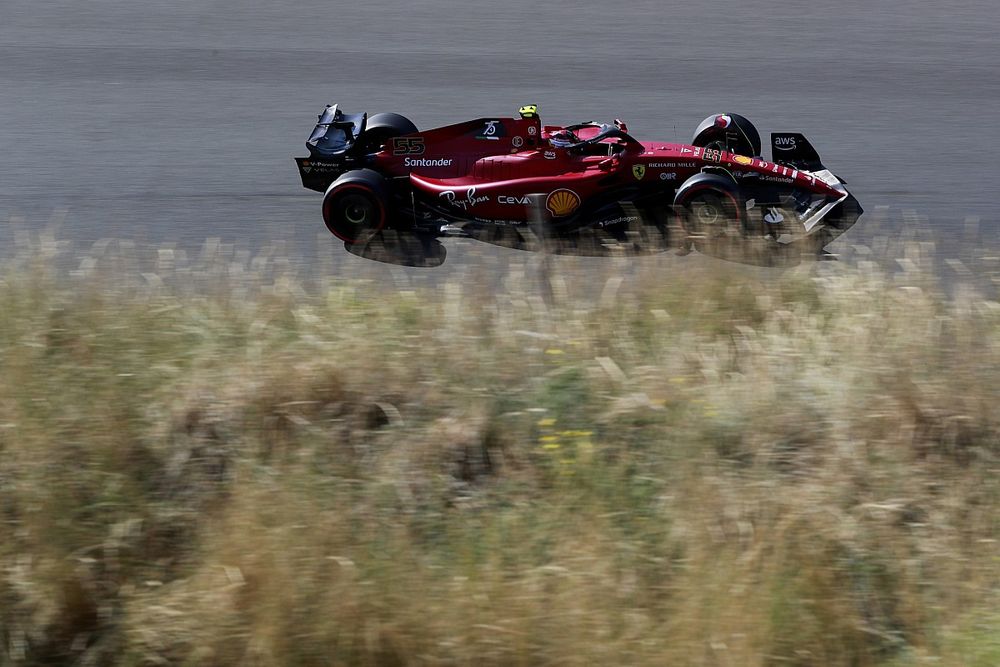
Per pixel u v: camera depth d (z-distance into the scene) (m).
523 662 16.47
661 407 22.23
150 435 21.19
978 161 43.44
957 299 26.52
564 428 22.06
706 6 65.44
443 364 23.38
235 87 50.91
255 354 23.30
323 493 19.67
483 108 49.50
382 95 50.66
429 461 21.05
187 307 25.91
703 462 20.88
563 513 19.72
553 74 54.00
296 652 16.58
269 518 18.66
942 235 36.41
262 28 59.62
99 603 17.92
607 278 28.44
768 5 65.75
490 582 17.53
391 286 28.59
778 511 19.56
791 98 50.94
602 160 36.84
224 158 42.78
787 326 25.84
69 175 40.59
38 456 19.89
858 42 59.25
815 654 17.22
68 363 22.66
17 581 17.77
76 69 52.41
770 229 35.41
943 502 20.50
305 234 36.59
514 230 37.00
